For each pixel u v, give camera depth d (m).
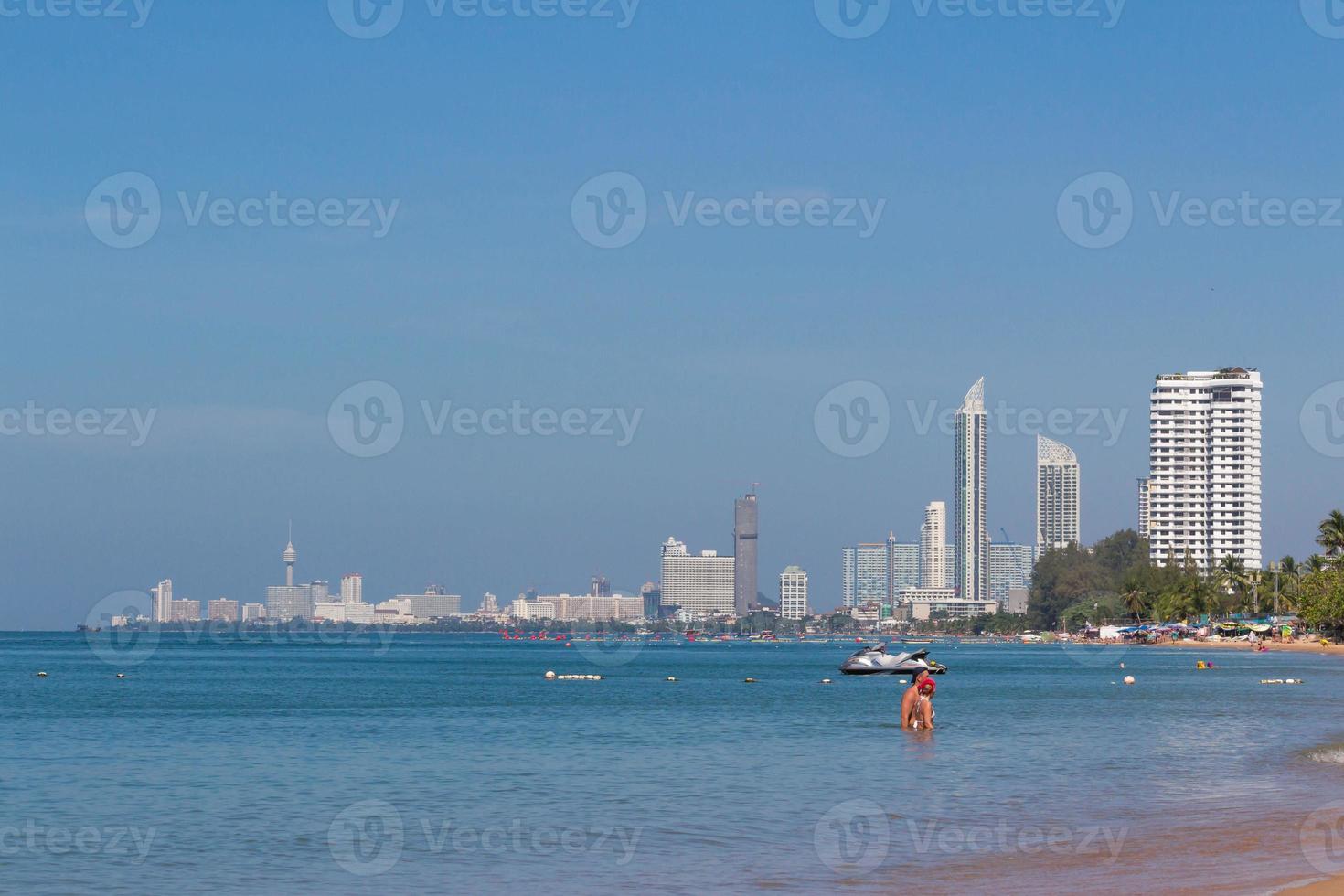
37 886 45.03
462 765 79.38
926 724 101.38
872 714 124.00
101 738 100.19
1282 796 63.03
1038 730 103.38
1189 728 104.75
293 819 58.72
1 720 119.44
